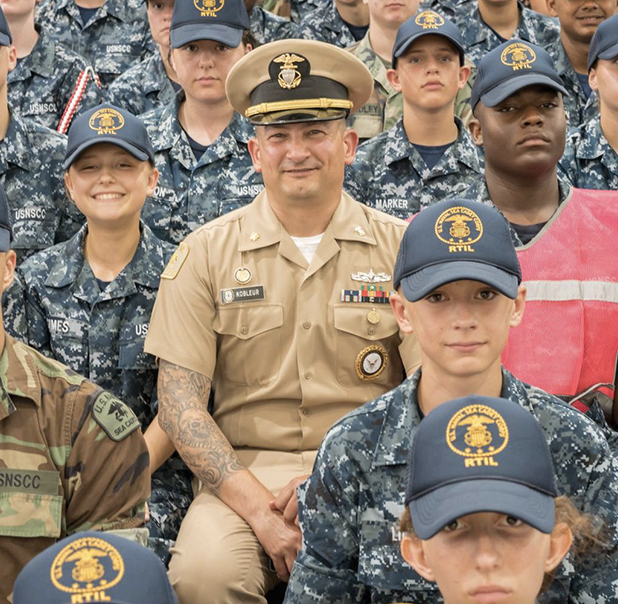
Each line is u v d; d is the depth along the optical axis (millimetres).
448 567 2656
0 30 5777
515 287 3238
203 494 4375
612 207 4730
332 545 3318
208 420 4363
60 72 7281
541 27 7625
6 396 3521
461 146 6043
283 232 4527
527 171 4699
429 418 2771
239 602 4094
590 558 3158
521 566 2633
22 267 5031
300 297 4461
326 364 4453
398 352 4539
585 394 4551
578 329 4582
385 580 3234
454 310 3238
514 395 3312
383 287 4508
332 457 3312
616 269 4637
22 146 5844
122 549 2473
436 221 3283
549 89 4727
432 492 2670
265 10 7883
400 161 6031
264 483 4332
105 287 4980
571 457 3240
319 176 4426
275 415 4457
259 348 4461
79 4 8336
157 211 5859
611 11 6914
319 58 4430
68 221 5922
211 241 4562
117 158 4871
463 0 7594
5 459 3514
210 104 5926
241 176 5906
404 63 5930
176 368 4461
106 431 3602
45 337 4984
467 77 6195
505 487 2615
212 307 4508
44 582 2387
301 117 4387
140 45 8234
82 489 3584
